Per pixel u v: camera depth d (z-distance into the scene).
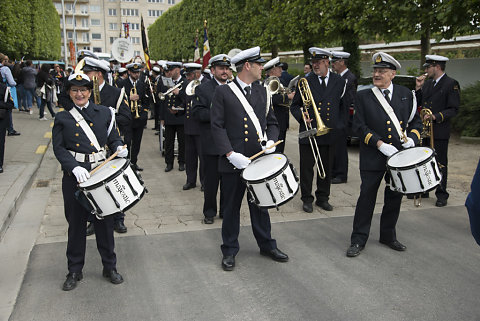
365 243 4.60
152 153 10.20
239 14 18.08
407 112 4.53
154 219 5.65
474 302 3.56
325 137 5.84
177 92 7.60
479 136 10.38
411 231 5.16
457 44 14.47
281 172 3.86
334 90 5.93
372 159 4.52
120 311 3.46
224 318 3.35
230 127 4.19
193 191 6.99
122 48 13.38
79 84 3.63
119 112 5.95
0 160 7.44
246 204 6.27
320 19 13.31
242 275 4.08
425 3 9.44
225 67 5.29
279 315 3.39
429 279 3.96
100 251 3.92
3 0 19.66
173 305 3.55
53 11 39.41
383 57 4.42
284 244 4.82
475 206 2.44
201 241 4.93
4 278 4.00
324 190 6.04
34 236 5.02
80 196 3.50
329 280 3.96
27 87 16.55
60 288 3.82
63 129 3.69
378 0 10.15
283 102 6.86
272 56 16.86
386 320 3.30
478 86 11.00
